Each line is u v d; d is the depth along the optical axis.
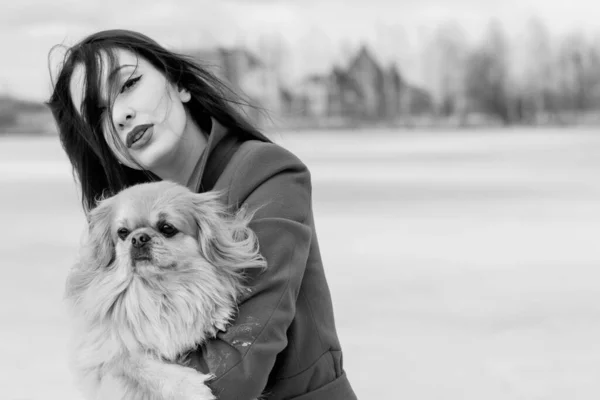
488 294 8.88
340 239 12.89
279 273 2.65
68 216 16.25
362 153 39.44
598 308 8.22
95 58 3.08
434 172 26.58
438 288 9.23
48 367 6.46
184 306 2.66
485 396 5.69
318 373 2.82
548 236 13.03
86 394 2.76
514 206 17.23
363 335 7.33
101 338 2.76
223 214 2.83
